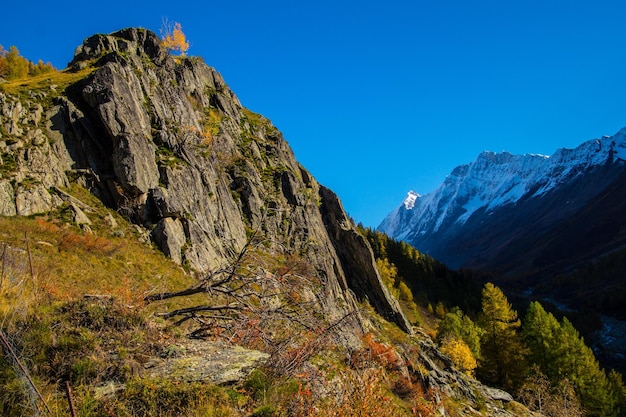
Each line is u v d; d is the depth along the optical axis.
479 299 103.81
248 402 8.05
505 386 45.88
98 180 22.86
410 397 19.52
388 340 32.06
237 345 10.64
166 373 8.15
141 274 18.53
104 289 14.91
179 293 13.07
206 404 7.36
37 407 6.26
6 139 20.56
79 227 19.52
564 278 186.38
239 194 32.16
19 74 36.19
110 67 26.56
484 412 30.05
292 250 31.28
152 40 37.16
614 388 50.94
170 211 23.17
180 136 29.48
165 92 32.84
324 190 42.47
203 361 8.89
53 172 21.42
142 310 10.19
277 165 39.22
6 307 8.27
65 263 15.91
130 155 23.28
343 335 18.42
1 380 6.57
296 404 8.35
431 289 103.19
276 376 9.36
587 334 102.69
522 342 51.78
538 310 51.66
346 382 9.51
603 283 167.50
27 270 12.10
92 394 7.03
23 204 18.69
